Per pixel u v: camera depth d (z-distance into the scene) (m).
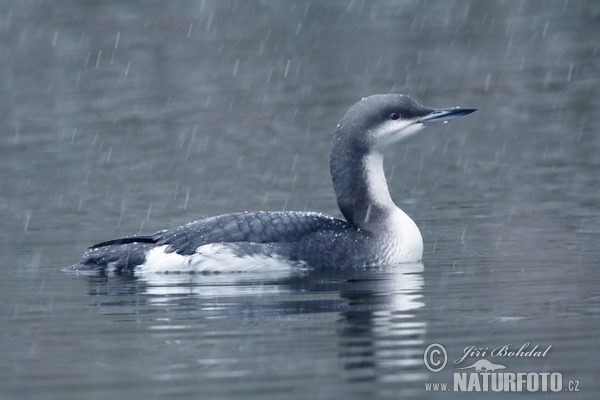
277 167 19.58
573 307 10.46
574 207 16.19
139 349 9.38
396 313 10.39
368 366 8.82
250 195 17.64
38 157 20.69
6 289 11.80
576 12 35.28
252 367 8.82
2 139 22.19
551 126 22.20
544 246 13.65
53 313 10.68
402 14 35.91
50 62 29.72
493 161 19.72
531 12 35.53
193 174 19.25
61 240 14.84
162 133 22.47
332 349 9.26
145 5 36.78
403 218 13.03
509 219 15.57
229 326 10.05
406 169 19.47
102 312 10.68
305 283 11.80
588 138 21.08
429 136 21.91
